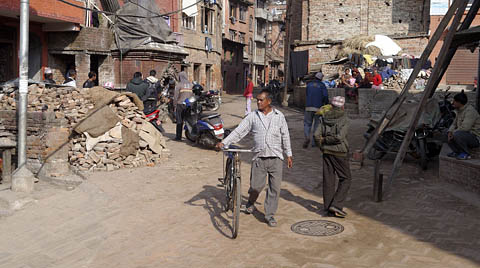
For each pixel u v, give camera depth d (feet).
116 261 16.76
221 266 15.81
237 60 176.24
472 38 30.14
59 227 20.79
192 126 40.93
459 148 25.95
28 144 29.01
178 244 18.11
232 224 20.15
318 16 102.12
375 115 35.63
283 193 25.23
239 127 20.11
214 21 128.67
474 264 15.40
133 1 68.13
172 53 71.77
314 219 20.77
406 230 18.97
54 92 31.37
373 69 69.82
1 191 25.46
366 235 18.53
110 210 22.72
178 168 31.58
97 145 31.04
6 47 61.16
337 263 15.76
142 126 34.01
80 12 63.31
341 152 20.45
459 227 19.11
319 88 37.96
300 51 84.79
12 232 20.51
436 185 25.91
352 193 24.89
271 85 104.32
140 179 28.48
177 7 104.83
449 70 79.30
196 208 22.70
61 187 27.32
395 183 26.68
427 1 94.43
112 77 68.80
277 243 17.84
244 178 28.89
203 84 122.72
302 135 45.78
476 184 23.93
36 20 60.75
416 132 30.09
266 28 201.26
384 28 98.94
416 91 60.75
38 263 17.03
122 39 67.41
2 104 31.04
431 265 15.40
